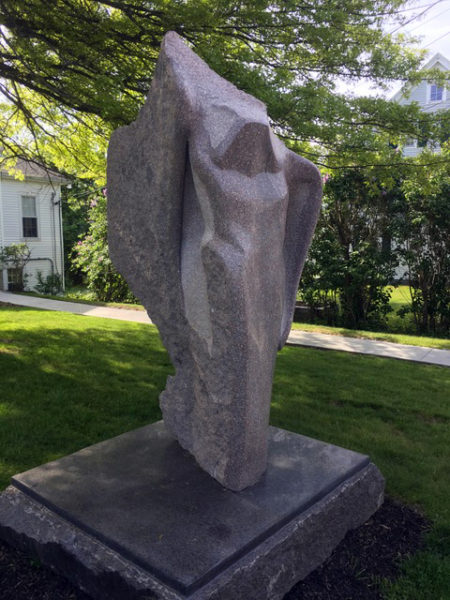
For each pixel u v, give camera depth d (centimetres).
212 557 242
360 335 949
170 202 299
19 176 1052
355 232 1143
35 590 259
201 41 607
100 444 360
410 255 1066
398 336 952
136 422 473
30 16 596
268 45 644
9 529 290
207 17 560
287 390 599
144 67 639
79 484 307
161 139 292
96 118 761
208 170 269
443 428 501
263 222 288
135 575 238
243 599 242
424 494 371
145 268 329
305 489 306
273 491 303
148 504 285
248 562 249
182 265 305
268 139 285
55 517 282
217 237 273
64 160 928
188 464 331
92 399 529
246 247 273
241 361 278
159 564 236
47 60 639
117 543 251
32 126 805
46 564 273
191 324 298
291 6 583
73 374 609
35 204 1897
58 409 493
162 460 337
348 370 696
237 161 276
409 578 287
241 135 271
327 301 1194
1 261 1750
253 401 291
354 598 271
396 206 1073
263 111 305
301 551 279
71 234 2241
